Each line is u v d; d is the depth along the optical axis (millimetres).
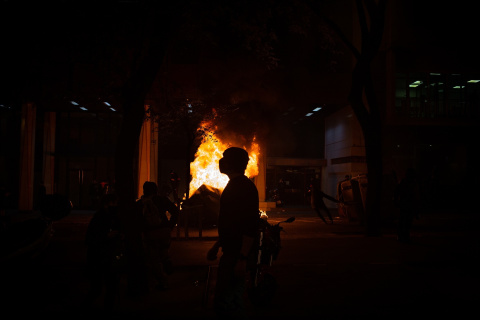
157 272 6684
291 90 21688
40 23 9984
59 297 6332
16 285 5641
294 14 14562
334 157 27469
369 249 10617
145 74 6816
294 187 30297
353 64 22406
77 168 27266
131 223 6477
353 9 22625
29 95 14016
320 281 7273
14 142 28500
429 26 23719
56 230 15453
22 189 23016
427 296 6285
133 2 8945
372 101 13203
